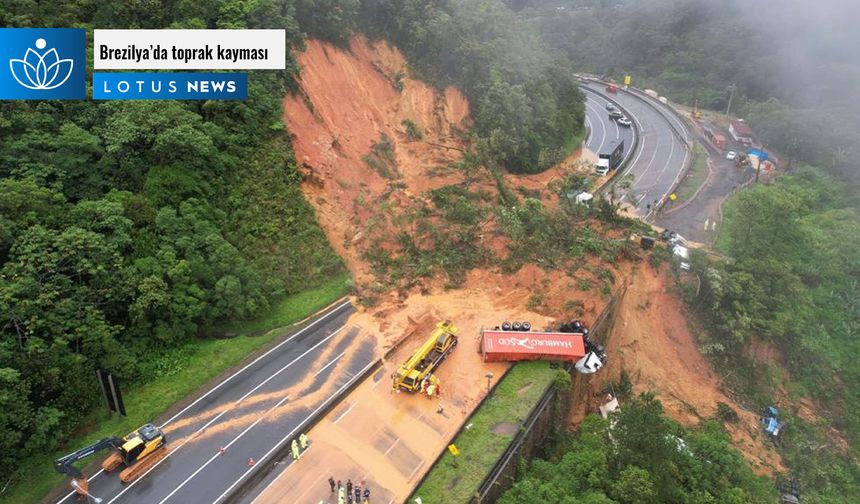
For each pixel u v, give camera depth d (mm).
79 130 51688
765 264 70688
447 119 84562
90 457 41094
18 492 38125
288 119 67062
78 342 44500
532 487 40344
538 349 52250
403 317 57531
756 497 44500
